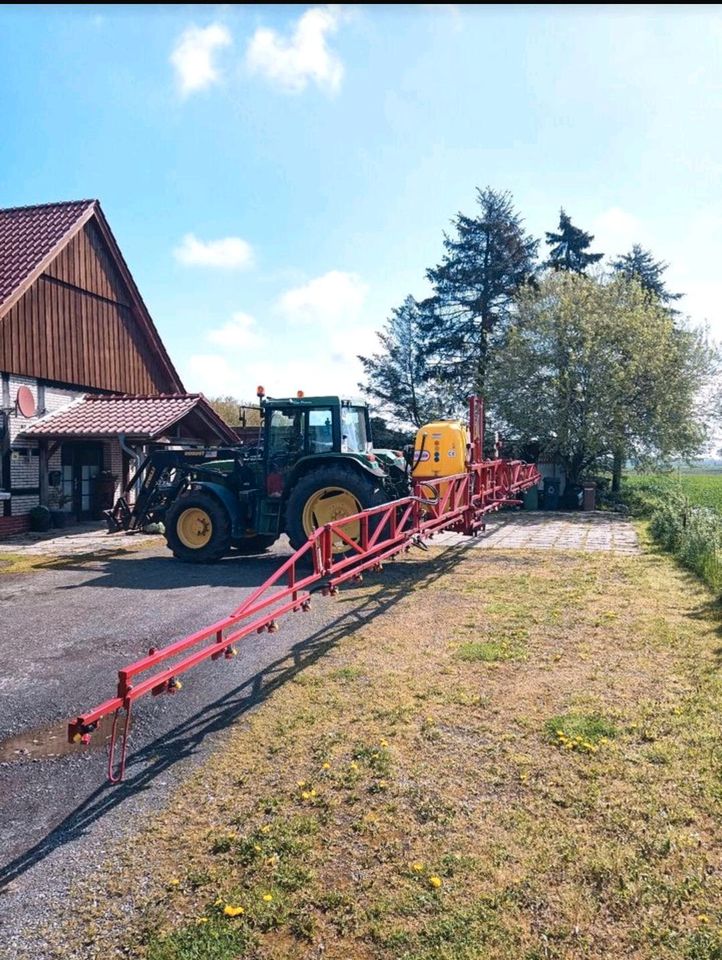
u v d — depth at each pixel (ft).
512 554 33.94
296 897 8.67
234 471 34.12
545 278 74.84
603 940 7.84
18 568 31.60
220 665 17.51
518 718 13.75
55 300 48.55
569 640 18.88
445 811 10.48
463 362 96.78
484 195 98.48
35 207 53.42
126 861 9.59
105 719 14.56
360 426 35.04
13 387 44.29
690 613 21.53
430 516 30.71
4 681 16.98
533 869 9.07
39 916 8.54
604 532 43.93
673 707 14.10
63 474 49.29
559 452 67.21
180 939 8.03
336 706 14.58
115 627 21.45
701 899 8.44
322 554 18.54
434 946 7.79
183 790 11.46
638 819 10.14
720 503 60.64
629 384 62.23
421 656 17.71
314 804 10.80
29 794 11.59
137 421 45.47
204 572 30.35
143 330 59.11
